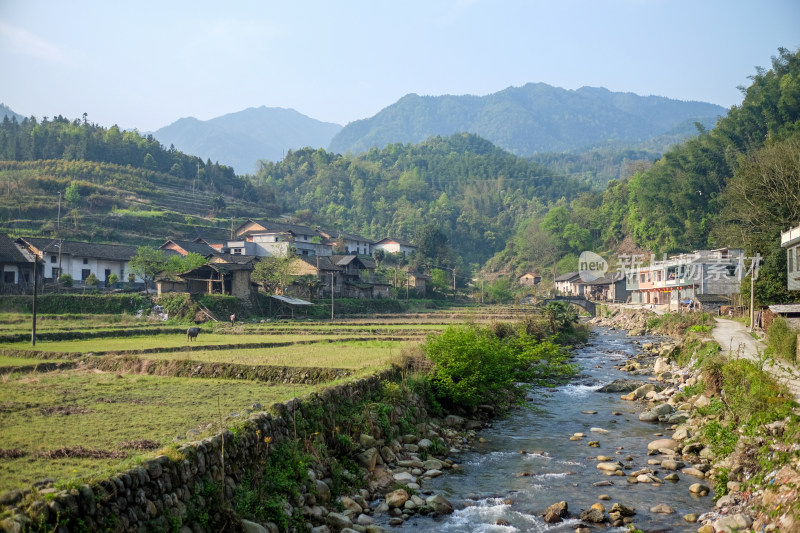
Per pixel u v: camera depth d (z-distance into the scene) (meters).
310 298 78.81
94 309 59.91
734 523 14.56
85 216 106.56
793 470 14.83
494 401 30.56
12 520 9.22
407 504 16.95
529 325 53.03
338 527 15.05
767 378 21.72
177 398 21.83
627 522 15.97
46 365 30.38
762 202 61.06
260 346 39.22
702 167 110.88
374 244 141.75
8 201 103.19
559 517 16.31
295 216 173.12
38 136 154.62
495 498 17.88
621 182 172.12
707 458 20.64
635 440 24.28
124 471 11.35
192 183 163.88
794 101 95.69
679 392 31.30
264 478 14.97
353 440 19.83
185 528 11.95
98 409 19.58
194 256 75.69
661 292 94.00
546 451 22.91
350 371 26.36
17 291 60.09
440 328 55.78
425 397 26.73
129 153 165.38
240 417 16.17
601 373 41.66
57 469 12.48
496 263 178.88
